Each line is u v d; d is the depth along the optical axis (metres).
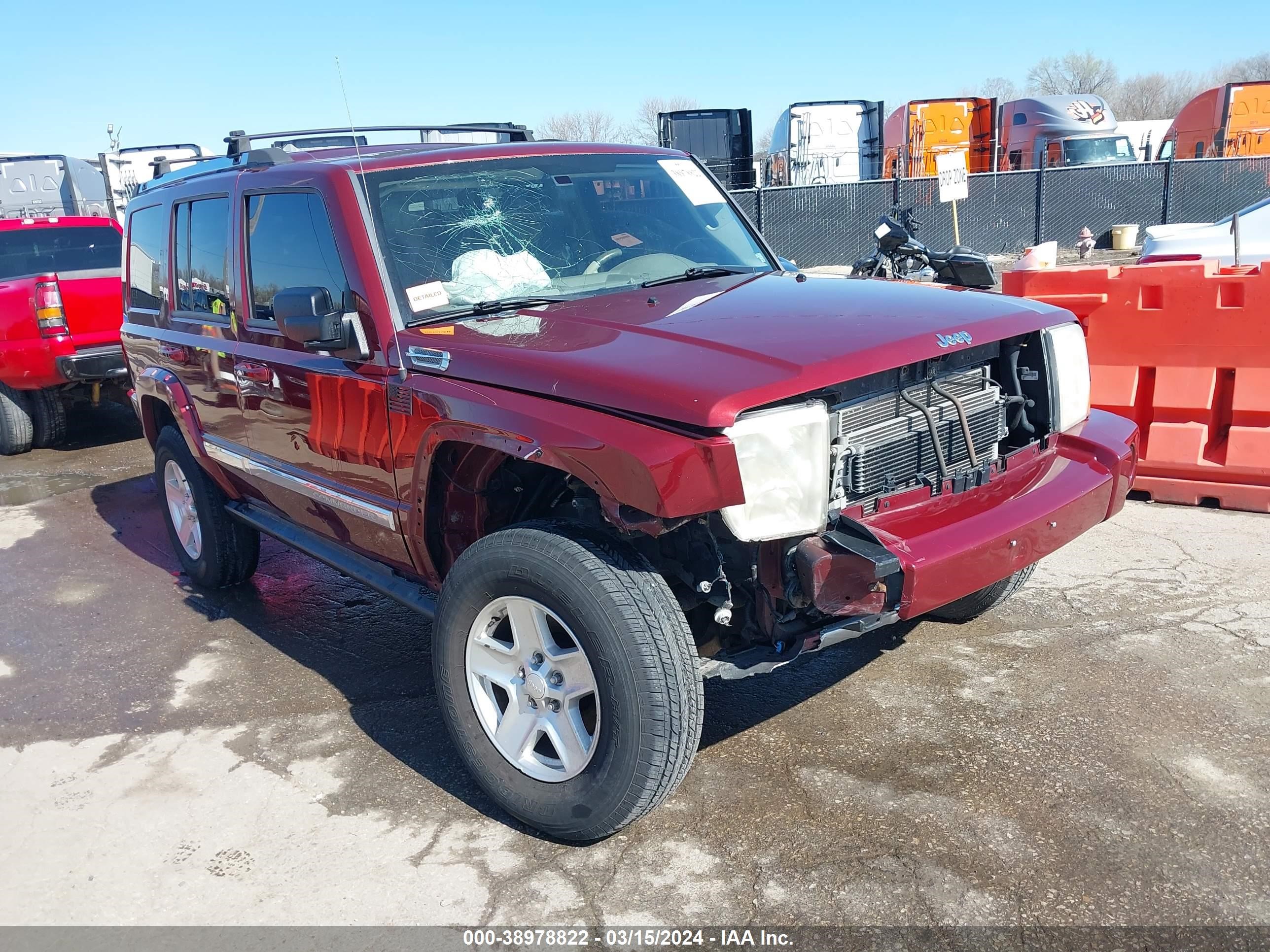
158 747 3.85
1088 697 3.71
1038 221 20.64
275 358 3.95
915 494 3.10
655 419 2.61
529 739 3.08
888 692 3.85
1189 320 5.47
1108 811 3.04
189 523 5.46
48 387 8.85
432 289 3.49
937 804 3.13
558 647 2.98
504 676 3.12
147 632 5.00
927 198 19.83
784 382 2.63
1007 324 3.27
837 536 2.77
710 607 3.13
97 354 8.74
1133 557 4.98
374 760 3.66
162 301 5.06
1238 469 5.45
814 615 2.97
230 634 4.92
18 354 8.52
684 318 3.19
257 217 4.07
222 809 3.41
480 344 3.11
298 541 4.40
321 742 3.81
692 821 3.14
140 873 3.08
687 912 2.74
